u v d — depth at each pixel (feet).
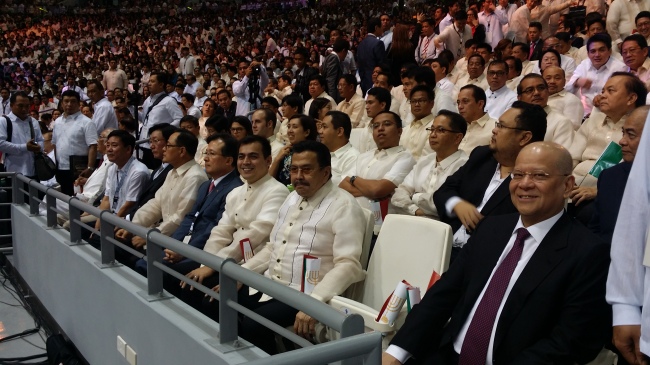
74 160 19.80
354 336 4.70
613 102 10.85
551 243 5.97
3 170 20.93
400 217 8.57
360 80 22.04
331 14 58.49
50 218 14.14
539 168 5.97
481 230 6.64
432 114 14.16
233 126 15.67
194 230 11.88
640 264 5.23
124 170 14.87
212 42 59.72
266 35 55.83
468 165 9.41
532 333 5.78
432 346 6.57
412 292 7.07
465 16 23.58
